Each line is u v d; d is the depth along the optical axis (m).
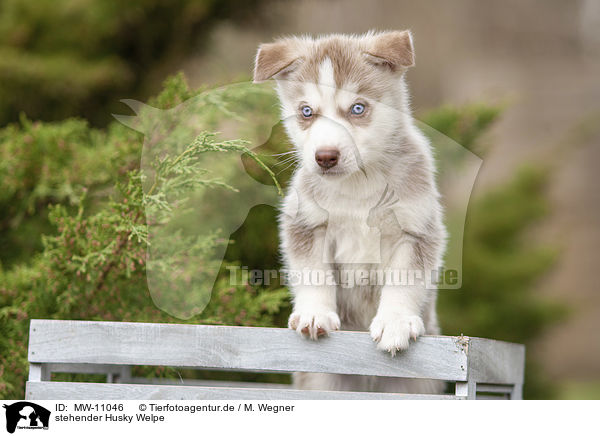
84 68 10.78
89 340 4.82
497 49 20.67
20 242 8.16
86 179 7.47
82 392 4.81
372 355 4.64
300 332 4.68
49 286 6.54
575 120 18.80
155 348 4.78
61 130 7.83
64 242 6.48
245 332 4.73
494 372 5.18
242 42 13.48
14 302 6.65
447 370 4.57
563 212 19.16
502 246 9.91
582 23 21.23
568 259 18.89
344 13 18.81
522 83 20.45
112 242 6.17
